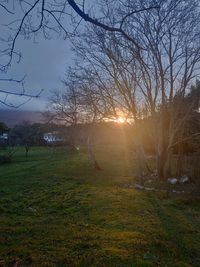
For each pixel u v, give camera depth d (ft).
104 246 33.63
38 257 29.45
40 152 226.99
